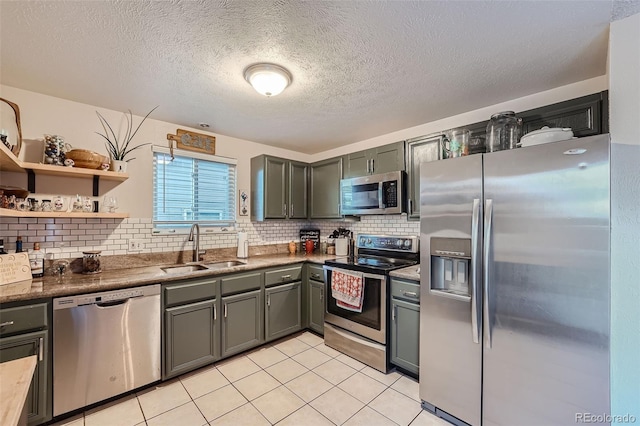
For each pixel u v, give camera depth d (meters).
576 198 1.39
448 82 2.03
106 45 1.60
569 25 1.43
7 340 1.64
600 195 1.33
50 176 2.25
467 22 1.41
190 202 3.04
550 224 1.46
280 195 3.47
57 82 2.03
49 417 1.76
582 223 1.37
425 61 1.76
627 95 1.38
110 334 1.97
